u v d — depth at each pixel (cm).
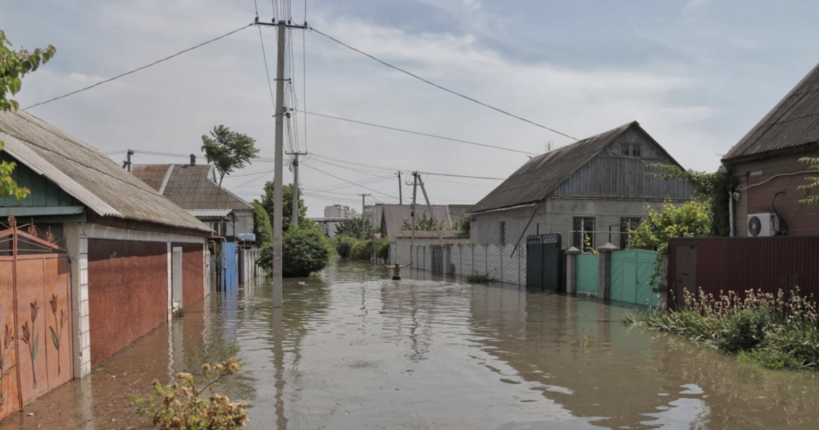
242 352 1009
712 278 1300
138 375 837
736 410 673
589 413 662
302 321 1416
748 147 1372
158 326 1298
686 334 1172
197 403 511
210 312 1602
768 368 886
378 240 6131
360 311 1631
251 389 756
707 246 1319
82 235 823
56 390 752
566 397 727
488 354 997
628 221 2809
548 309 1691
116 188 1126
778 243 1126
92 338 870
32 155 810
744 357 946
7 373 632
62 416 645
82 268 823
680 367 898
